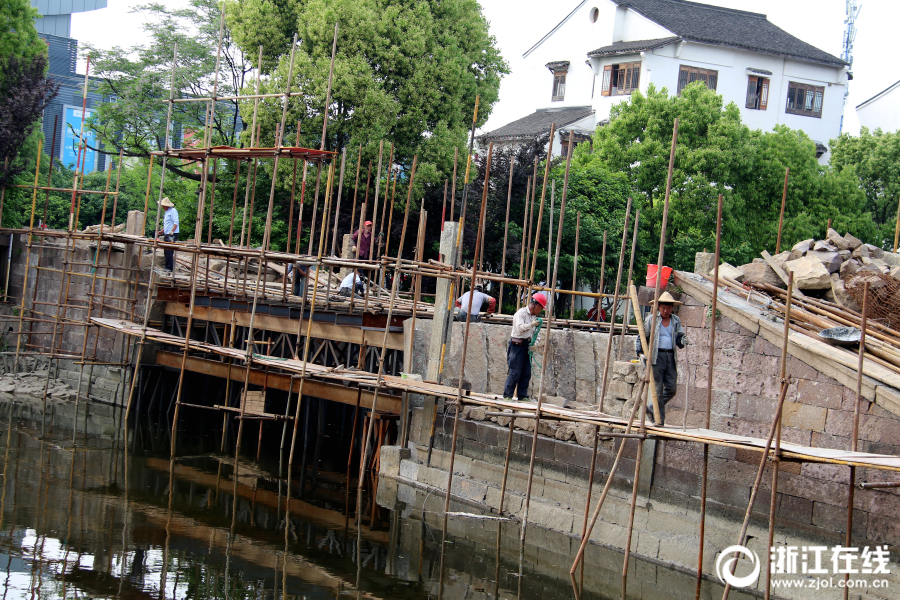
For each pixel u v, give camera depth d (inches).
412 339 623.8
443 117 1173.7
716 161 1198.9
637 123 1246.3
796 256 554.6
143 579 429.7
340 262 632.4
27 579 420.5
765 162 1238.3
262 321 755.4
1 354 1039.6
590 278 1091.9
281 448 718.5
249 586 428.5
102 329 959.0
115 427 829.2
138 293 916.6
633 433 436.8
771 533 364.2
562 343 606.2
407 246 1146.7
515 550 498.9
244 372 767.7
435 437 637.3
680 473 481.4
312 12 1095.6
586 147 1354.6
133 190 1654.8
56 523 512.4
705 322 490.3
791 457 363.9
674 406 501.0
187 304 818.8
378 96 1082.1
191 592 416.2
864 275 510.3
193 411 935.7
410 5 1168.8
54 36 1963.6
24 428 791.7
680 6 1781.5
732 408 473.1
